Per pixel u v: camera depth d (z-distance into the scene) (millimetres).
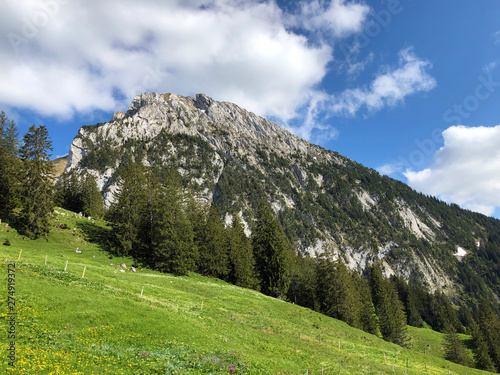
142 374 15898
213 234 71750
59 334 18391
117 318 23156
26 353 14406
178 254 61438
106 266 51750
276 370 22641
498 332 95000
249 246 86875
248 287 73562
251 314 43281
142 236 66750
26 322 18469
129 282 41688
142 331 22391
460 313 154500
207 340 24703
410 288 143750
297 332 41031
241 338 29781
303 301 78562
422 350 83625
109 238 64625
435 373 39219
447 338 82000
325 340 41812
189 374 17219
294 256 91688
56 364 13977
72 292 25531
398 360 42094
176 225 64250
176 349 20750
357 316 72375
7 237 53500
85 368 14547
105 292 29312
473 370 53219
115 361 16641
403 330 81375
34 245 54875
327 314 69875
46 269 31203
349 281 78938
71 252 56781
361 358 35969
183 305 37125
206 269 68688
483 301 104750
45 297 22797
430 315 136000
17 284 23281
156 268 60938
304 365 26875
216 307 41469
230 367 19859
